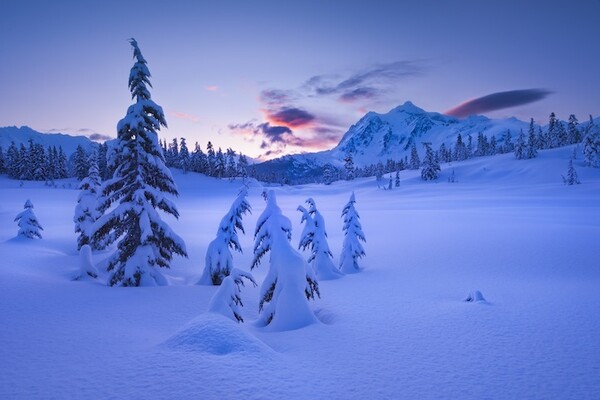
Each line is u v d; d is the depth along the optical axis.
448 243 27.41
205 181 134.62
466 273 17.89
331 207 77.06
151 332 8.60
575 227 31.77
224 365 5.74
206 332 6.58
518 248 23.81
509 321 9.66
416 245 27.50
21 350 6.81
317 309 12.67
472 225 36.94
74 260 23.28
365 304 12.58
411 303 12.34
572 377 6.22
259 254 12.23
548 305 11.34
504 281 15.72
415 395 5.48
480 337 8.38
